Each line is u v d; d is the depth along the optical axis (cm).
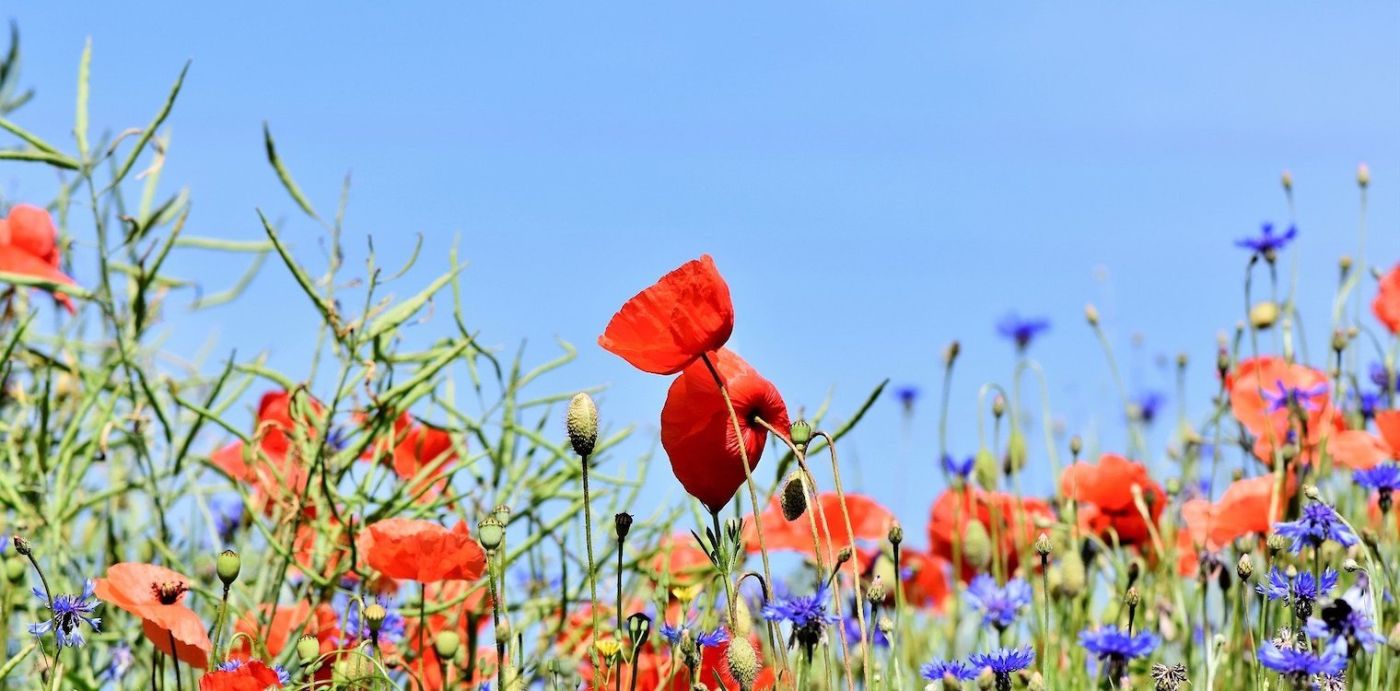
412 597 155
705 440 116
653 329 115
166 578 125
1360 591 125
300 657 127
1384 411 151
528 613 156
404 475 163
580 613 153
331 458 159
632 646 129
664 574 141
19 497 151
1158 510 162
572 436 114
